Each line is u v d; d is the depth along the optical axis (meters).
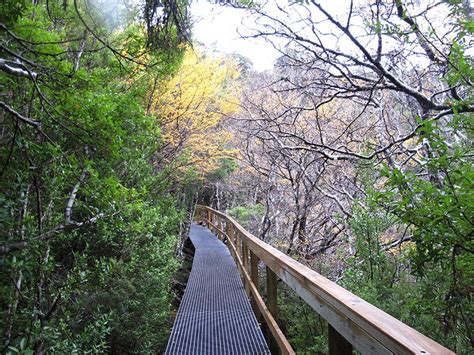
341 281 4.79
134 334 5.13
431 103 3.39
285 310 4.50
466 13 2.85
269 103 8.77
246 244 5.52
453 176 1.74
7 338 2.74
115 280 4.85
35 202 3.83
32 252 2.86
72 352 3.04
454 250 1.75
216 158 13.01
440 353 0.92
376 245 4.46
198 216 21.89
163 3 3.03
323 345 3.45
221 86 11.56
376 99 5.11
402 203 1.80
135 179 6.71
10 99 3.32
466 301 2.07
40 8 3.86
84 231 4.45
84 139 3.33
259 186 11.52
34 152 3.18
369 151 5.54
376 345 1.16
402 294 3.72
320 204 8.82
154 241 6.69
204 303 4.73
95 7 3.56
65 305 3.95
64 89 3.01
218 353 3.09
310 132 7.61
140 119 4.48
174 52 3.67
